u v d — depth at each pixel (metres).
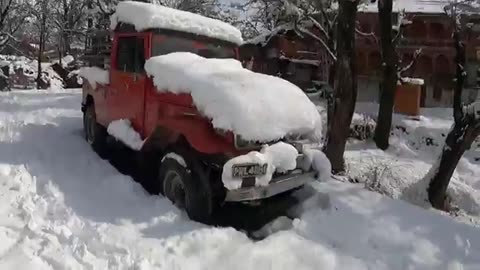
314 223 5.81
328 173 6.28
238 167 5.35
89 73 8.95
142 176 7.22
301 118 6.09
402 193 9.80
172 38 7.29
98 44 9.01
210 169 5.80
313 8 13.52
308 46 19.67
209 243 5.13
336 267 4.92
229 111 5.60
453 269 4.96
